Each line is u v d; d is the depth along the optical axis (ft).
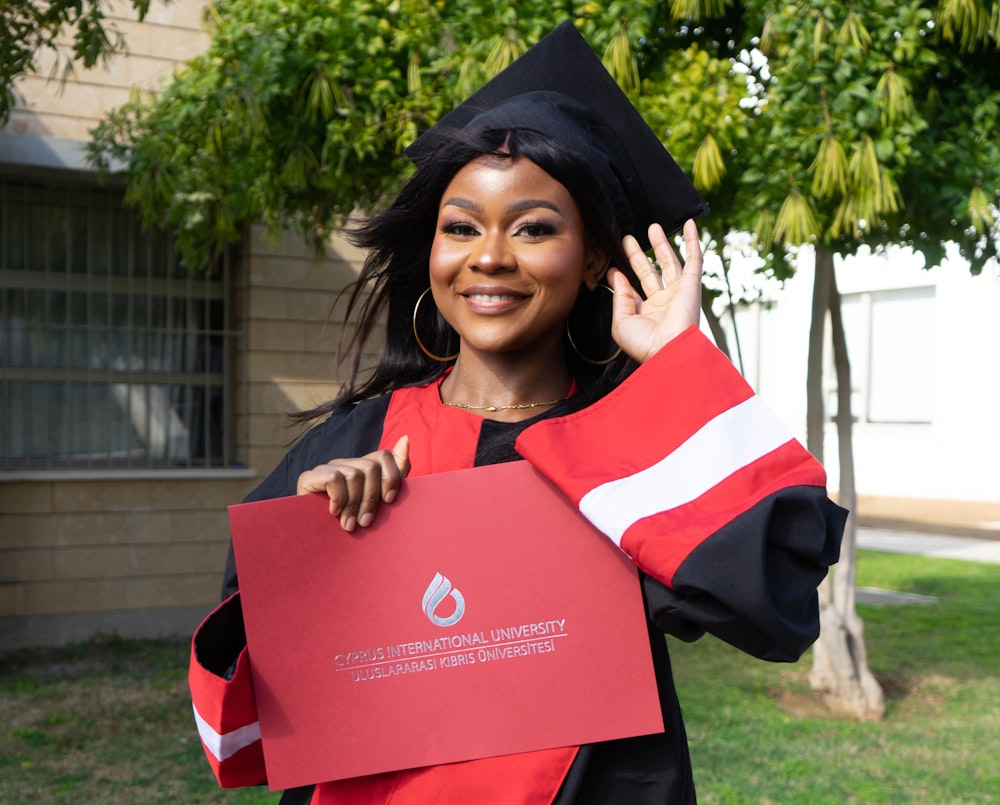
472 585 4.25
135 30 21.77
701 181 13.28
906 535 45.29
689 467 4.07
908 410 54.85
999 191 14.43
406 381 5.37
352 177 15.70
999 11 12.94
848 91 12.76
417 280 5.29
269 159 15.64
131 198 18.51
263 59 14.39
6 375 21.54
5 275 21.54
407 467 4.37
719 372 4.22
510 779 4.14
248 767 4.42
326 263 23.41
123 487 21.93
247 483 22.90
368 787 4.27
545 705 4.18
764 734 16.12
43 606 21.33
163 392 22.80
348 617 4.25
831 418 57.47
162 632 22.20
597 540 4.26
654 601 4.09
